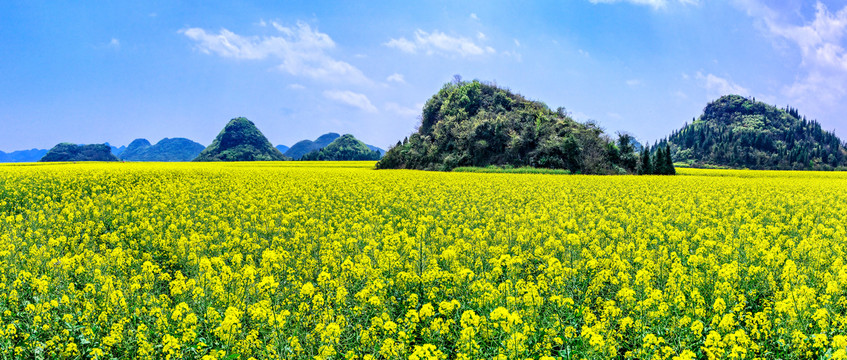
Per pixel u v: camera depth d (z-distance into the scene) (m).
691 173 74.94
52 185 24.00
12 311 7.21
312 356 5.90
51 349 6.26
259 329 6.43
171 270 10.50
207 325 6.89
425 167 83.00
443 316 7.46
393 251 10.10
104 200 18.83
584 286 8.49
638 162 77.38
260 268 9.33
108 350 6.17
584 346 5.97
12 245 9.82
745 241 11.14
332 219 15.84
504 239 11.70
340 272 8.91
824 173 72.38
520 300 7.01
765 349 6.13
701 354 6.03
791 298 6.54
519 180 37.62
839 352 5.29
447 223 15.15
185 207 17.45
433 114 105.00
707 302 7.53
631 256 10.20
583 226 14.27
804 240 10.49
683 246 10.43
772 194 25.94
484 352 6.08
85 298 7.34
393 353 5.73
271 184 28.64
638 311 6.68
